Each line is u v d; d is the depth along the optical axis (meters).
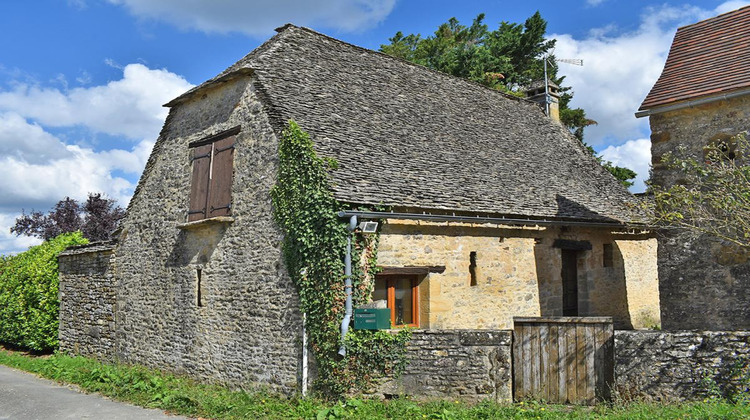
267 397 10.25
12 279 18.11
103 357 15.18
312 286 9.88
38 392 11.12
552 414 8.30
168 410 9.47
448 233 11.56
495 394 9.20
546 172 15.15
